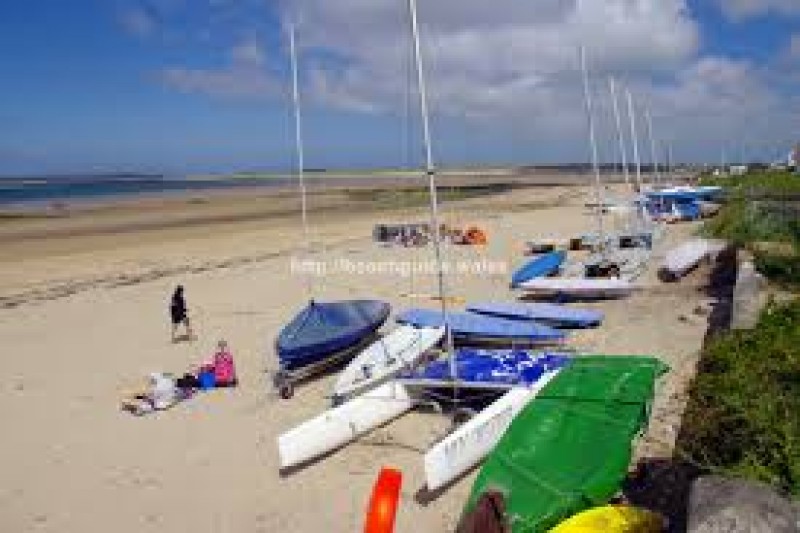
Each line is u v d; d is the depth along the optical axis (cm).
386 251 3447
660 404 1178
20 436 1298
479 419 1038
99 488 1075
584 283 2098
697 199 4869
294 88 1802
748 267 1881
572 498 791
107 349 1862
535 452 891
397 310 2111
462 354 1370
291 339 1472
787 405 924
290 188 13438
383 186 13250
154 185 17062
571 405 991
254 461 1127
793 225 2483
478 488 828
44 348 1909
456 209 6238
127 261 3441
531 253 3183
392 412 1218
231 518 960
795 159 7112
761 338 1188
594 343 1603
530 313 1798
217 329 2006
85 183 19062
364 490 1002
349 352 1619
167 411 1373
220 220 5856
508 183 13475
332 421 1129
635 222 3875
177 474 1102
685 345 1530
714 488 680
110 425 1321
